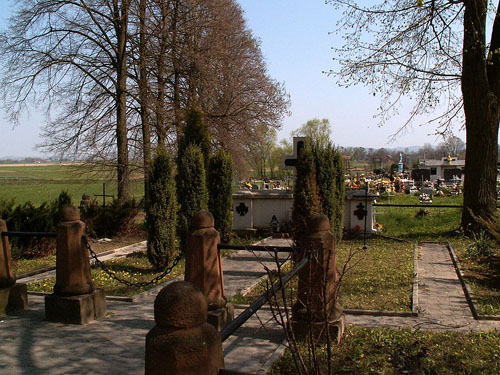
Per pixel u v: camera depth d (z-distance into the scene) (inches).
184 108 764.6
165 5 749.3
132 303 299.0
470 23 517.7
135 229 636.7
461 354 191.0
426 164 1969.7
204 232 225.8
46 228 484.1
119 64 737.0
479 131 541.0
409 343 203.0
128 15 730.8
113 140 758.5
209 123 863.1
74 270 254.2
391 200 1168.2
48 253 490.6
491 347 199.6
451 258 430.9
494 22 528.4
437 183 1606.8
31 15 703.7
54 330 240.8
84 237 258.8
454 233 559.8
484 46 506.9
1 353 209.2
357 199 585.6
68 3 705.6
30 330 241.3
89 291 258.5
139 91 724.7
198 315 89.9
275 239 578.6
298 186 440.5
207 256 225.0
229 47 906.1
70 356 205.2
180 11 765.3
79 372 187.9
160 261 401.4
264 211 615.8
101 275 378.3
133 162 756.0
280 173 2454.5
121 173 755.4
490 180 544.7
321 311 201.2
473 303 273.9
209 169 518.0
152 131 768.9
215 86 837.8
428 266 393.7
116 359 201.5
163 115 726.5
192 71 767.1
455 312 262.7
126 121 756.6
